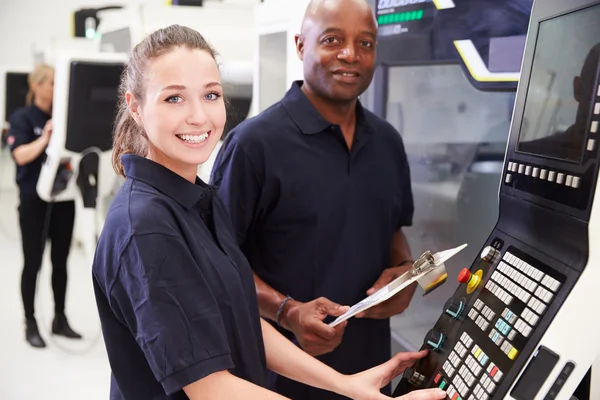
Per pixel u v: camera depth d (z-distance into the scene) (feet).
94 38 12.96
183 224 3.14
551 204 2.64
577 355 2.27
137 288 2.85
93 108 8.02
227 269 3.37
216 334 2.93
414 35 5.59
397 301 4.97
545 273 2.60
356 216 4.94
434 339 3.25
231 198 4.75
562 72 2.71
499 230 3.31
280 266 4.96
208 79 3.11
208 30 9.89
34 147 9.46
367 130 5.04
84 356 10.43
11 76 14.96
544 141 2.82
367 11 4.66
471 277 3.20
